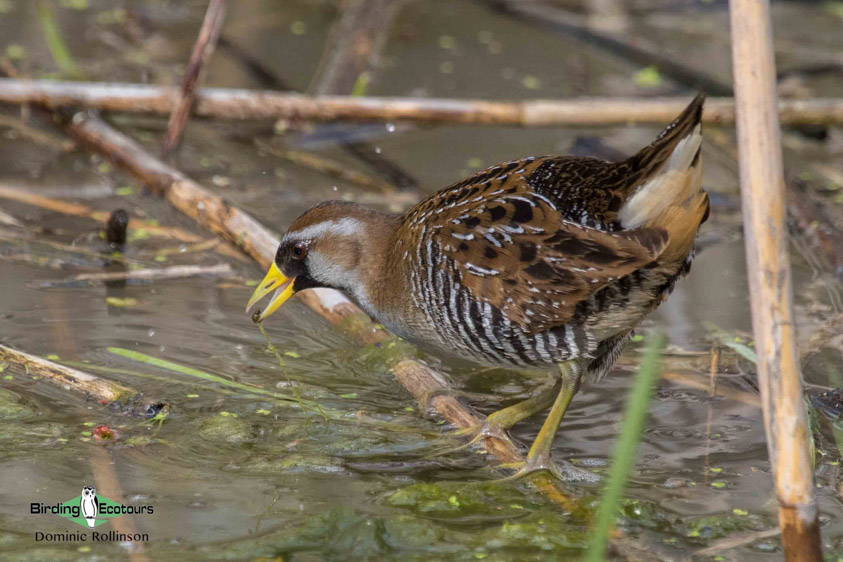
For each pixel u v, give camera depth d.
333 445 7.37
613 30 15.52
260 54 14.50
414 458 7.26
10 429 7.29
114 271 9.70
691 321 9.16
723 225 10.85
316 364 8.45
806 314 9.16
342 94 13.10
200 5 16.17
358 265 7.86
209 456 7.15
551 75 14.27
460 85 13.84
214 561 6.00
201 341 8.65
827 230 10.45
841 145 12.53
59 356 8.27
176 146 11.91
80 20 15.27
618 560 6.16
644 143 12.48
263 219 10.71
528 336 7.05
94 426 7.42
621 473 5.07
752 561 6.16
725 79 13.91
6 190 10.97
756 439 7.55
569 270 6.68
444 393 7.90
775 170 5.56
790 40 15.21
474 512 6.64
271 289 8.18
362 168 12.00
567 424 7.80
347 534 6.31
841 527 6.50
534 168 7.11
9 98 11.86
